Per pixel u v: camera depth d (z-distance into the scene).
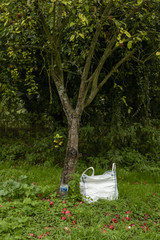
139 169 5.96
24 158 6.91
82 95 3.99
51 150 6.76
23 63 5.86
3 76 6.03
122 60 4.10
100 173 5.61
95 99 6.58
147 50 5.83
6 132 8.80
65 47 5.34
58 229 2.70
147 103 6.50
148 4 3.80
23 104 8.47
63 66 5.32
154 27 5.32
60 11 3.96
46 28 3.71
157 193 4.28
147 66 6.17
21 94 7.39
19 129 8.68
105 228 2.79
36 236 2.60
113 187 3.78
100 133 6.74
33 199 3.64
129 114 6.86
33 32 5.17
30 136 8.39
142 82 6.34
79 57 5.22
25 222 2.81
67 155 3.85
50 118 7.42
